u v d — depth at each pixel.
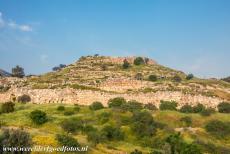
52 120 88.94
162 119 97.62
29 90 121.00
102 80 136.25
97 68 158.50
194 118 99.56
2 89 125.38
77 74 149.38
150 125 89.81
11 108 98.19
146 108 110.75
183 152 73.81
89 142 75.06
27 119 88.25
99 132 80.94
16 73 158.62
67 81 135.50
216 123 92.56
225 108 111.69
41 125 85.88
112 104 109.69
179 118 98.44
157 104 118.12
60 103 116.44
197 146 76.38
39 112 88.19
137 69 159.50
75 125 84.06
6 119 88.69
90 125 85.75
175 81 144.00
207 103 119.00
